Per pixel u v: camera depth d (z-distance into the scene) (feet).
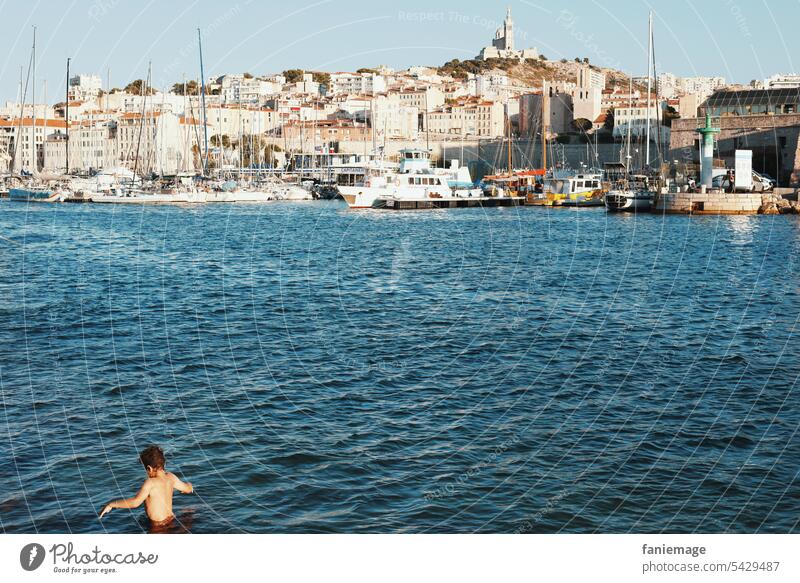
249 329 119.24
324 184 539.29
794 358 101.50
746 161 354.74
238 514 58.18
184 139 551.59
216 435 72.90
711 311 134.51
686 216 347.77
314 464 66.69
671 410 80.59
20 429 74.13
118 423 75.92
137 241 252.83
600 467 66.49
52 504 59.31
